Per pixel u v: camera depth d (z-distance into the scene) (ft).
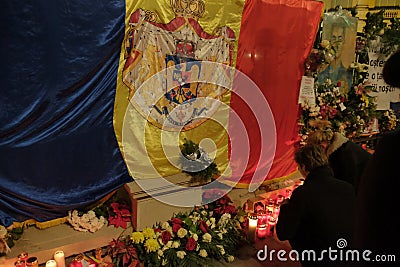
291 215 7.00
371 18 13.16
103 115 8.30
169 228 8.80
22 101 7.21
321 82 12.26
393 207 2.97
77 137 8.05
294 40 11.08
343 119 12.52
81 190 8.34
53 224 8.46
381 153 3.16
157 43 8.70
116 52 8.17
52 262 7.61
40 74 7.29
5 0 6.65
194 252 8.80
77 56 7.63
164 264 8.29
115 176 8.78
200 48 9.39
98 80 8.05
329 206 6.69
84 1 7.50
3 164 7.27
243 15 9.87
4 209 7.54
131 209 9.02
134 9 8.18
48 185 7.88
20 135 7.33
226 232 9.46
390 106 14.78
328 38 11.98
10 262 7.45
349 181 8.30
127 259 8.13
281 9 10.52
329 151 8.65
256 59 10.49
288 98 11.50
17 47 6.94
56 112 7.64
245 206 10.61
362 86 13.09
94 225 8.46
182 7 8.88
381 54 13.82
